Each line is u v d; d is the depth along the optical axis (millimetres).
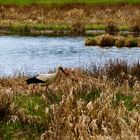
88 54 60219
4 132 22578
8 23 90688
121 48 66062
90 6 105562
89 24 91250
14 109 23953
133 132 20188
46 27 89062
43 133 21719
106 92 26500
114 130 20766
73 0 120750
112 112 22625
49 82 28828
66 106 23672
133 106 25891
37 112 25109
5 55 60281
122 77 31531
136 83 29750
